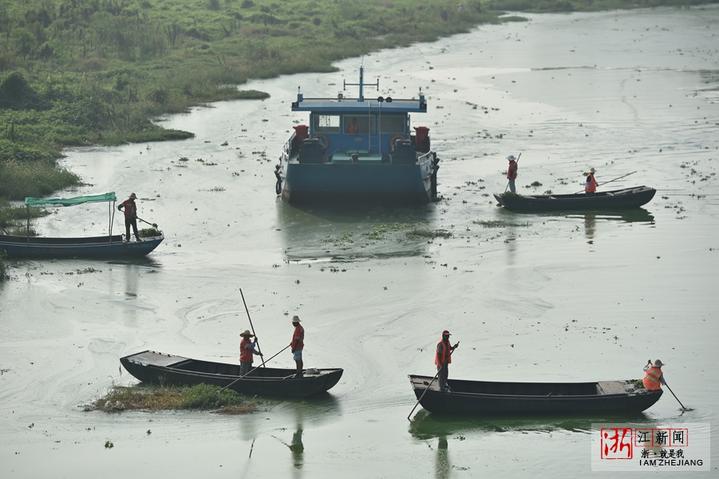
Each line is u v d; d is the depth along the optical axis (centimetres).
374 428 8162
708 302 10788
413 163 14225
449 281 11500
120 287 11400
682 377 8944
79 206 14812
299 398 8631
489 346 9675
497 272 11800
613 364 9219
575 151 18238
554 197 14512
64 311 10669
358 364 9325
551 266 12012
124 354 9569
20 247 12406
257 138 19575
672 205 14750
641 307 10675
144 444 7900
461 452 7788
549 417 8256
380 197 14438
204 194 15512
